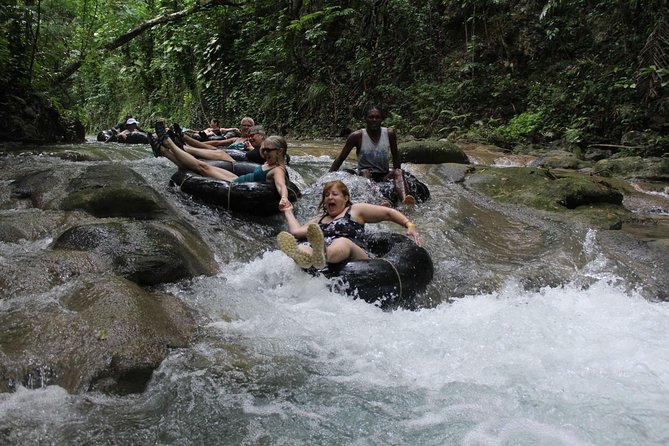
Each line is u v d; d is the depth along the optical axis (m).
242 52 18.42
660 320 3.73
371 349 3.23
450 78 13.48
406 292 4.00
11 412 2.35
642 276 4.52
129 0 13.34
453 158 8.42
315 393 2.75
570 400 2.70
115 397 2.61
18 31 8.45
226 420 2.48
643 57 9.66
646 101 9.73
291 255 3.85
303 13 16.88
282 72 16.77
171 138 5.84
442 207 6.10
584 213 5.91
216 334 3.22
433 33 14.40
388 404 2.67
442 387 2.84
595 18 11.81
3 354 2.61
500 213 6.14
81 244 3.80
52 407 2.44
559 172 8.23
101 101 26.08
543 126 11.18
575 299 4.11
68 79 11.59
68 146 8.59
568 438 2.39
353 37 15.67
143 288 3.60
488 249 5.15
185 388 2.70
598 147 10.16
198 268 4.11
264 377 2.85
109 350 2.76
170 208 4.89
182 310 3.36
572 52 12.07
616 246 5.04
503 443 2.35
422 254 4.25
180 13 13.78
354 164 8.49
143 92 23.84
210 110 19.83
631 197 7.07
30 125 8.70
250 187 5.29
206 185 5.41
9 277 3.29
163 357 2.88
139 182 5.08
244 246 4.80
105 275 3.44
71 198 4.68
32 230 4.21
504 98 12.41
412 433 2.44
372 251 4.55
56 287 3.29
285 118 16.59
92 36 10.57
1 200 4.99
